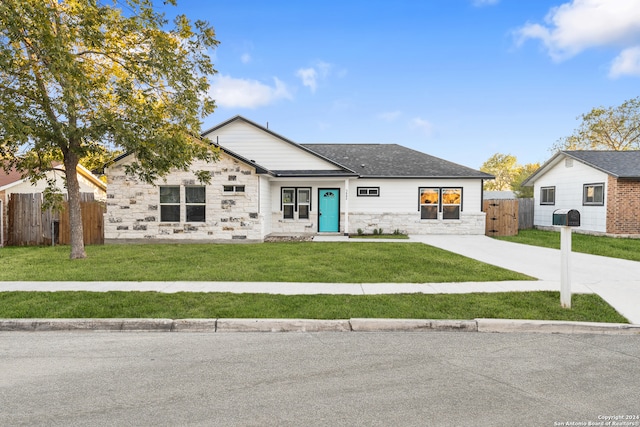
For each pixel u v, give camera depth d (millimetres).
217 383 4012
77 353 4887
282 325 5879
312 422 3258
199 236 16219
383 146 24562
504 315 6195
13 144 11078
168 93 12023
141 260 11125
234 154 16047
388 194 20062
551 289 7770
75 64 9570
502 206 20078
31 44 9695
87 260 11180
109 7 10250
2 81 10141
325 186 19812
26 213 15469
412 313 6270
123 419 3305
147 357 4750
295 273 9281
